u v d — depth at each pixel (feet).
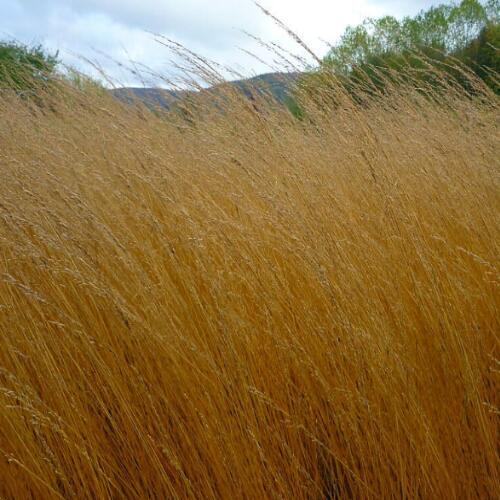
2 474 5.24
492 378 6.35
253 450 5.37
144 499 5.34
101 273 6.57
